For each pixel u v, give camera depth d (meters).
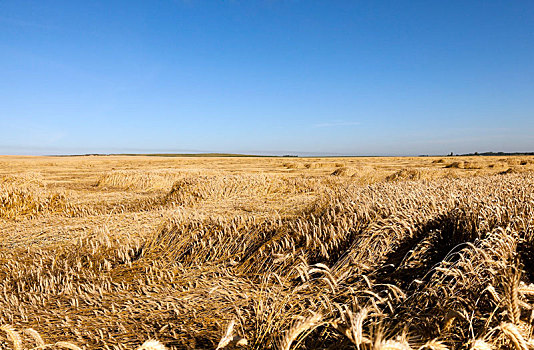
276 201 9.08
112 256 4.95
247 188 11.45
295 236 4.59
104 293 3.74
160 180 16.59
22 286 4.02
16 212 8.88
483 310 2.38
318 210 5.63
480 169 26.20
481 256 2.86
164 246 5.19
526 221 3.63
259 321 2.60
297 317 2.10
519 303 1.93
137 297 3.58
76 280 4.25
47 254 5.14
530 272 3.12
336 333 2.29
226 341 1.78
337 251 4.08
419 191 6.02
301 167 35.62
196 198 10.42
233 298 3.38
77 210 9.38
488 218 3.73
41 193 10.04
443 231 4.11
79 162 51.50
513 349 1.82
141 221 6.80
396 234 3.91
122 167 38.31
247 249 4.75
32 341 2.65
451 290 2.40
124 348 2.51
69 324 2.97
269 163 50.06
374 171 21.58
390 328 2.27
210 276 4.18
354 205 4.86
